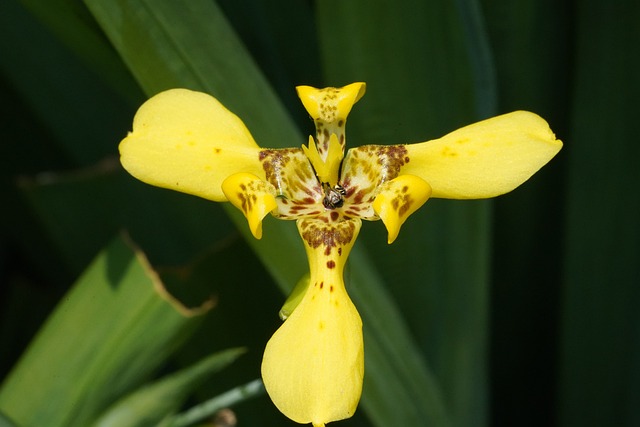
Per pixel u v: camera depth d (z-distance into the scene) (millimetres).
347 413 289
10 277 485
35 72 420
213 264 380
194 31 333
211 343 388
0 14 412
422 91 359
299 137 342
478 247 370
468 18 347
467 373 385
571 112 395
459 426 388
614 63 384
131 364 354
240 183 310
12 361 451
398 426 359
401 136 366
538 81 397
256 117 340
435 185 314
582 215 396
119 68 359
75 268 427
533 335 426
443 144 317
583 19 384
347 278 314
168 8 331
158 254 416
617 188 392
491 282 412
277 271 346
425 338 385
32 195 416
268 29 398
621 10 380
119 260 355
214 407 352
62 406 351
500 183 312
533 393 431
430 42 353
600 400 407
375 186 317
